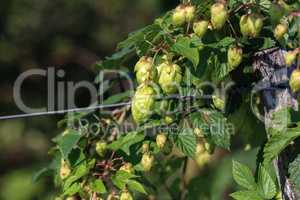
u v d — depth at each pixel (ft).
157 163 3.96
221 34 3.12
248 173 3.16
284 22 2.89
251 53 3.15
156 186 4.06
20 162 9.58
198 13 3.04
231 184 7.43
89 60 10.21
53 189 8.06
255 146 3.77
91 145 3.52
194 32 3.07
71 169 3.37
